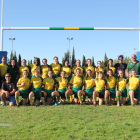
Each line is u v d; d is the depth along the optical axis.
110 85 6.77
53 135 3.52
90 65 7.52
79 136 3.48
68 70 7.40
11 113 5.23
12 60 6.93
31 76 7.12
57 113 5.21
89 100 6.76
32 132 3.69
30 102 6.52
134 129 3.86
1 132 3.69
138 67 6.96
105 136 3.50
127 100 7.50
